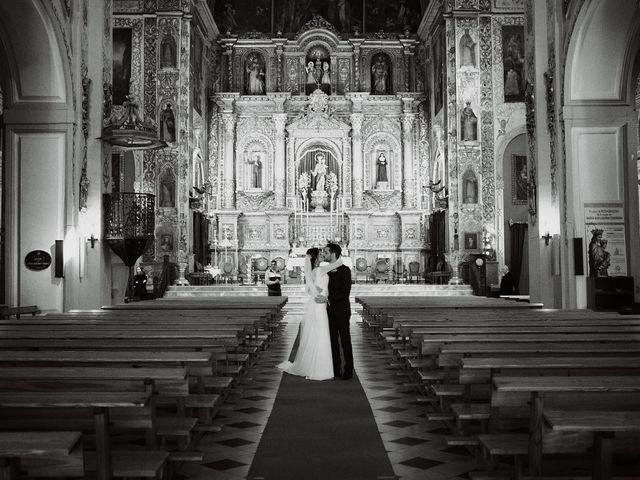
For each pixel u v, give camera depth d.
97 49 16.33
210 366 6.45
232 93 34.44
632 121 15.35
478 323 8.86
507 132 28.59
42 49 14.42
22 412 4.38
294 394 9.42
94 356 5.93
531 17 17.09
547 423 3.76
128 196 16.34
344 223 34.62
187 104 28.89
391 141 35.25
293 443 6.85
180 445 6.21
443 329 8.12
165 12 28.92
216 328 8.77
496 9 28.77
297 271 31.88
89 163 16.02
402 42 35.47
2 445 3.17
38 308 14.37
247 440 6.96
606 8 14.31
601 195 15.44
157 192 28.38
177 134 28.59
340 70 35.75
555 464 5.00
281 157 34.62
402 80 35.53
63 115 15.01
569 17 15.34
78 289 15.27
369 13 36.06
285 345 15.27
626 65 15.14
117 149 21.11
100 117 16.41
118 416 4.51
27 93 14.89
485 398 7.84
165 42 28.98
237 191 34.88
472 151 28.48
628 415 3.81
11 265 14.93
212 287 26.69
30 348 6.94
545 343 6.71
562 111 15.57
